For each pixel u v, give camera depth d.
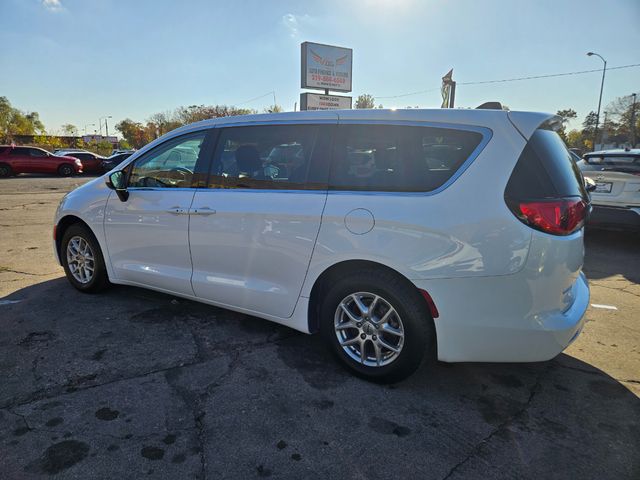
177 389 2.73
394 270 2.63
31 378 2.80
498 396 2.75
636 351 3.38
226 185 3.31
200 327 3.64
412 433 2.38
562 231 2.43
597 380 2.95
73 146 68.50
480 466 2.14
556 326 2.46
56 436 2.27
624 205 6.34
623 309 4.27
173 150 3.66
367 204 2.68
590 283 5.08
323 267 2.85
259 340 3.44
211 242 3.35
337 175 2.85
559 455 2.22
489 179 2.43
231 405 2.58
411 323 2.62
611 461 2.19
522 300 2.42
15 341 3.31
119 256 4.00
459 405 2.64
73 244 4.36
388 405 2.62
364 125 2.84
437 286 2.50
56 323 3.65
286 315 3.11
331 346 2.98
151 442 2.25
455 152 2.55
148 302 4.16
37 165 23.70
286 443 2.28
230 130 3.38
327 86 23.19
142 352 3.19
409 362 2.67
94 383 2.77
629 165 6.40
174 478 2.02
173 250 3.61
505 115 2.54
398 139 2.71
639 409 2.63
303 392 2.74
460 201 2.45
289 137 3.09
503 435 2.38
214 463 2.12
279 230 3.00
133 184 3.90
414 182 2.61
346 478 2.05
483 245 2.40
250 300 3.25
